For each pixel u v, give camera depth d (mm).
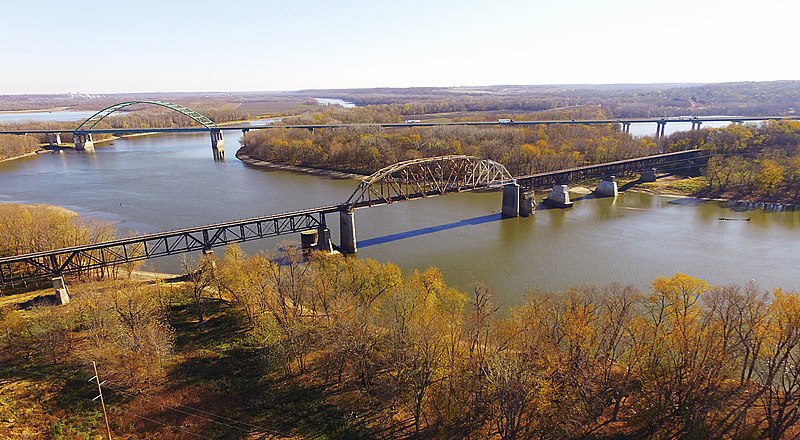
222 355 48219
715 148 148000
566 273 75750
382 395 41312
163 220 107562
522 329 42406
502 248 88312
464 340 45469
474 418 38188
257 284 54500
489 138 172250
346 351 43281
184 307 58812
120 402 40375
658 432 36656
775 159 127000
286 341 46344
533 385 36219
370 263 59250
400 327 42562
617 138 173375
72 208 118500
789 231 95438
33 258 62094
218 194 133875
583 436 36250
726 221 103438
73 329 50031
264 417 39688
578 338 40438
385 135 183375
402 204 123125
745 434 35531
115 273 71875
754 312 42594
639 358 40438
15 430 36375
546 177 128000
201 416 39281
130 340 44438
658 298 47406
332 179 155250
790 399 36906
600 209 117125
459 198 129375
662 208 116625
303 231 89812
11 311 55781
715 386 38469
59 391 41156
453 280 73500
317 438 37625
